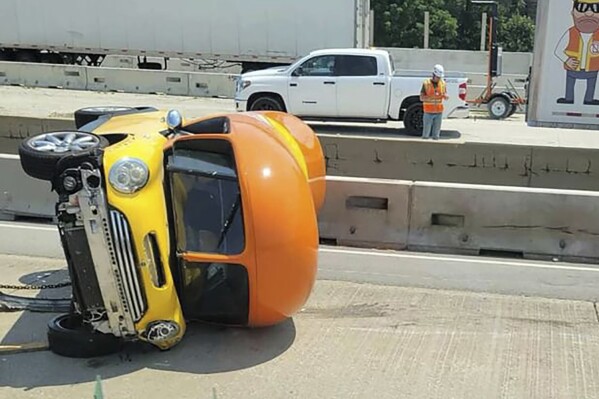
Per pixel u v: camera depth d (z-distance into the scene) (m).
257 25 23.48
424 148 9.50
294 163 4.42
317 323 4.88
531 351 4.47
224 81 23.88
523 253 6.33
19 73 25.28
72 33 25.34
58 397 3.84
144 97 23.31
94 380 4.03
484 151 9.27
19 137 10.84
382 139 9.63
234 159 4.20
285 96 16.17
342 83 15.83
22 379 4.04
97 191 3.77
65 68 24.84
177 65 28.28
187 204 4.21
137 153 4.03
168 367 4.18
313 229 4.35
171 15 24.25
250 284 4.14
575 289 5.53
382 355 4.39
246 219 4.10
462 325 4.88
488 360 4.33
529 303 5.32
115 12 24.77
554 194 6.21
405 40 68.25
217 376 4.09
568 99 11.66
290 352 4.41
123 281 3.92
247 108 16.47
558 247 6.25
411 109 15.75
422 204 6.52
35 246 6.49
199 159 4.28
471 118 21.62
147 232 3.95
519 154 9.17
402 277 5.80
